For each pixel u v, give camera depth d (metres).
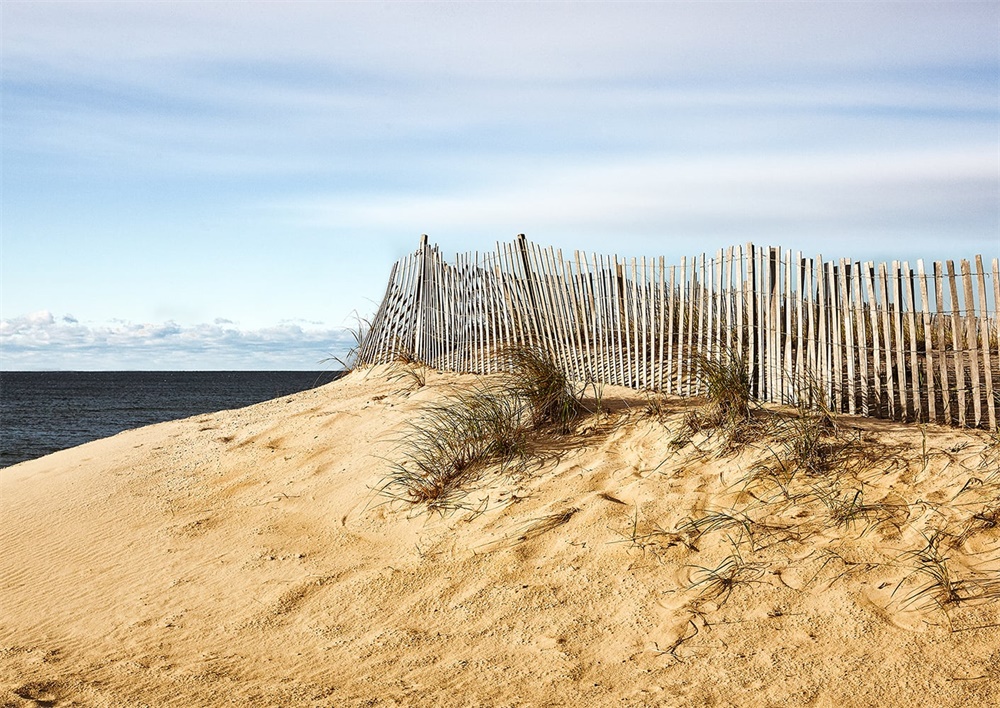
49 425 39.06
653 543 4.99
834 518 4.89
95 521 7.25
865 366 6.45
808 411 6.42
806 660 3.70
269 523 6.65
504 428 6.98
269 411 10.84
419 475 6.85
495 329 10.45
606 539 5.14
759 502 5.22
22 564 6.48
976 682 3.40
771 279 7.11
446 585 4.98
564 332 9.34
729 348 7.24
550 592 4.68
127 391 94.56
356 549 5.86
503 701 3.62
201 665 4.30
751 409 6.62
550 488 6.03
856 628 3.90
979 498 4.77
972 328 5.90
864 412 6.47
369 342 14.40
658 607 4.36
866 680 3.50
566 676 3.80
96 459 9.47
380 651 4.27
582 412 7.48
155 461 8.91
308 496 7.11
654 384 8.22
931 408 6.11
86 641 4.85
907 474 5.19
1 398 72.88
